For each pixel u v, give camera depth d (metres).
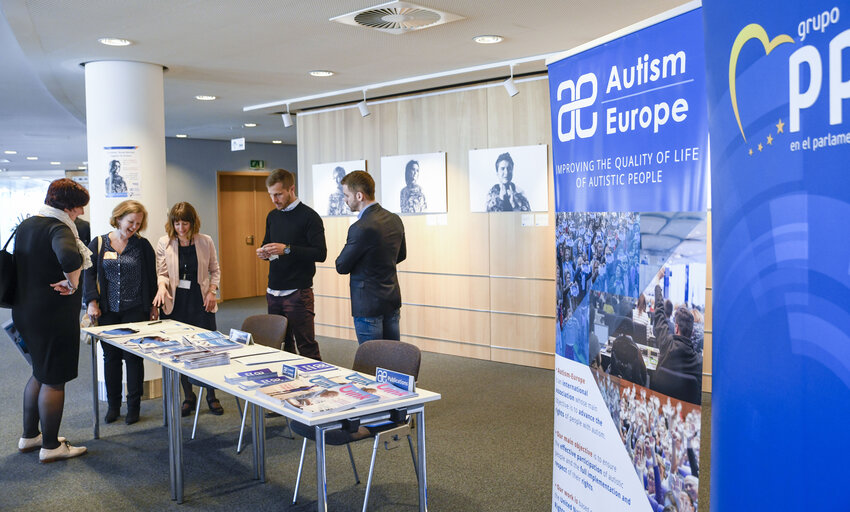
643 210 2.17
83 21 4.99
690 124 1.99
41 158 17.42
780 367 1.38
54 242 4.31
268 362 3.84
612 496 2.36
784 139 1.34
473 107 7.47
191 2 4.57
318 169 9.06
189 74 6.93
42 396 4.51
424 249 8.03
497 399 5.99
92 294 5.18
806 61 1.29
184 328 4.96
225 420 5.47
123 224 5.16
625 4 4.71
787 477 1.36
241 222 13.56
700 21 1.96
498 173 7.30
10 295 4.41
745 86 1.46
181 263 5.57
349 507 3.81
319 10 4.79
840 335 1.24
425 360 7.63
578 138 2.46
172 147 12.38
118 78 6.19
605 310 2.36
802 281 1.31
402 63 6.61
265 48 5.89
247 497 3.98
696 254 1.98
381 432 3.02
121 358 5.50
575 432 2.57
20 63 6.70
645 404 2.19
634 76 2.18
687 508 2.03
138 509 3.82
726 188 1.54
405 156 8.08
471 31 5.42
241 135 12.09
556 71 2.56
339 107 8.76
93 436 5.11
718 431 1.61
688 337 2.01
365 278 5.00
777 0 1.36
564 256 2.60
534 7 4.77
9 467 4.47
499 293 7.45
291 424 3.64
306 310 5.41
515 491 3.99
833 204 1.24
